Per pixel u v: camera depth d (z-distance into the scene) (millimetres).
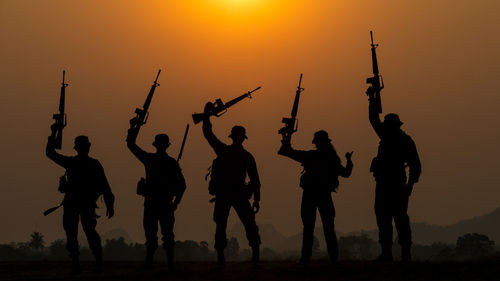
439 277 12258
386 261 15297
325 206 15625
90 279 14078
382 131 16234
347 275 13148
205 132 15820
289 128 16094
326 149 15938
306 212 15742
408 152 15922
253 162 15586
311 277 13172
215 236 15391
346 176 15875
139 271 15656
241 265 15938
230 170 15367
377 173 16031
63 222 15867
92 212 15992
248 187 15414
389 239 15805
